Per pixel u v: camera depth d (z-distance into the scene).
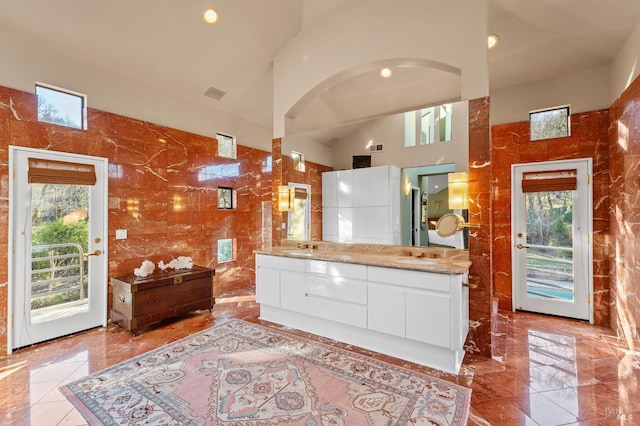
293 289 3.32
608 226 3.41
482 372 2.42
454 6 2.81
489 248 2.69
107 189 3.42
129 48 3.27
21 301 2.85
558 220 3.72
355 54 3.32
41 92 2.98
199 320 3.63
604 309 3.44
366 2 3.25
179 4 2.99
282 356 2.68
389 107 3.93
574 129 3.57
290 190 3.97
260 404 2.00
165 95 3.98
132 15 2.95
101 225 3.39
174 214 4.09
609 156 3.37
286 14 3.42
